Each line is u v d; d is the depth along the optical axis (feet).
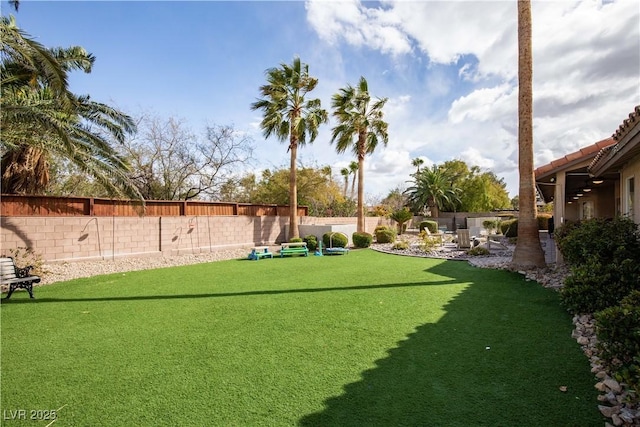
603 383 8.85
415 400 8.57
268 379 9.82
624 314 9.16
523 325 14.15
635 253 16.76
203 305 18.26
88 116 34.83
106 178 30.42
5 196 29.99
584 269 15.88
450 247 48.62
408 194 118.21
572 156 27.81
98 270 30.71
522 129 27.40
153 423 7.81
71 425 7.77
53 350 12.17
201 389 9.30
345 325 14.61
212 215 47.26
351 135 58.95
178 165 61.67
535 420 7.64
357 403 8.48
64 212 33.55
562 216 29.76
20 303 18.98
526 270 26.17
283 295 20.47
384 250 47.98
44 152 32.17
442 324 14.51
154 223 40.50
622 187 24.07
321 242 47.57
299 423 7.71
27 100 25.13
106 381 9.82
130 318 15.97
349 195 112.27
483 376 9.75
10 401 8.80
